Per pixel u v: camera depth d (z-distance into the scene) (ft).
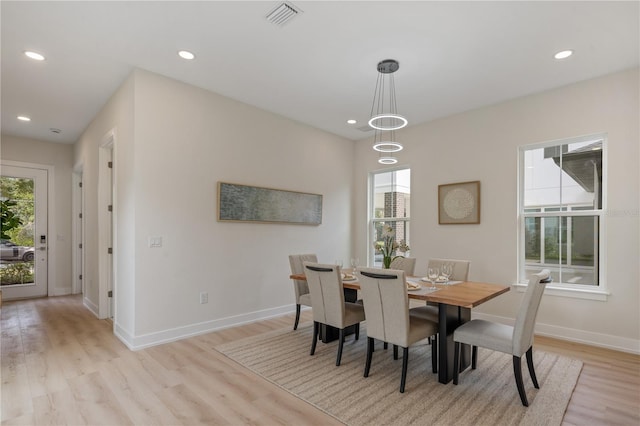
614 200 11.21
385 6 8.01
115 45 9.73
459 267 11.80
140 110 11.08
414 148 16.61
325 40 9.48
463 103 13.93
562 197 12.55
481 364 9.84
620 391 8.21
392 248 11.49
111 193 14.67
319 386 8.48
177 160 11.93
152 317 11.24
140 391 8.17
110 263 14.66
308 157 16.71
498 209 13.76
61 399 7.78
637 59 10.39
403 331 8.27
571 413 7.28
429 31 9.00
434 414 7.22
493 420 6.99
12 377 8.86
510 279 13.37
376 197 18.72
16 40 9.43
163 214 11.56
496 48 9.79
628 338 10.84
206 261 12.69
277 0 7.82
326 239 17.53
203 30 9.02
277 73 11.45
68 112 14.96
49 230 19.35
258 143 14.52
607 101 11.39
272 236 15.03
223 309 13.17
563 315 12.09
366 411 7.34
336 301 9.78
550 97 12.59
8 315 15.05
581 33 9.02
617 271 11.10
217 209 13.00
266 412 7.32
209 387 8.39
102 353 10.52
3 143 18.02
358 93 13.07
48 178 19.36
